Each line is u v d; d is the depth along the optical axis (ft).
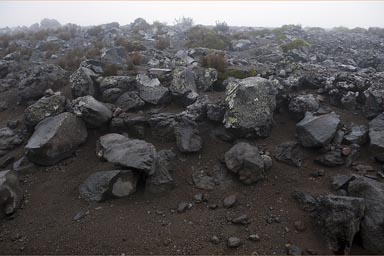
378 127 34.68
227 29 107.34
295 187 31.19
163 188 31.01
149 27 108.78
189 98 42.39
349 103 40.06
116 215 28.40
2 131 41.06
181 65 56.54
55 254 24.56
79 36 95.20
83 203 30.09
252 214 28.45
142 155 30.99
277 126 39.70
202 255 24.30
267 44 81.30
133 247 24.93
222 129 37.99
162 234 26.27
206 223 27.55
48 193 32.04
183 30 108.58
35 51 74.38
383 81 40.96
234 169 32.07
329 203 25.72
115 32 93.86
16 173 32.30
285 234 26.17
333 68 54.75
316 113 38.29
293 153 34.42
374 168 32.01
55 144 35.32
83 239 25.75
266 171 32.81
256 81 38.45
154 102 42.78
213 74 47.03
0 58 68.08
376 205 25.40
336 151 33.65
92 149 37.65
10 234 26.81
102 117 38.63
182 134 36.11
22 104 48.88
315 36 93.30
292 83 43.70
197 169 34.14
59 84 50.16
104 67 50.85
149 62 59.06
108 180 30.22
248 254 24.38
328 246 24.84
